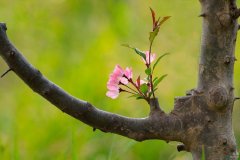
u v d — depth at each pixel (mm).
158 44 11148
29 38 11891
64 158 6941
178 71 10641
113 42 11328
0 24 3850
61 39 11953
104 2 12359
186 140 4211
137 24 11859
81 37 11977
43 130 8781
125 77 4211
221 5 4207
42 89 3953
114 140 7129
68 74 10836
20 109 9578
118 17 12070
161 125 4152
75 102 4012
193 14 11234
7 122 8766
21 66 3889
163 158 8383
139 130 4137
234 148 4227
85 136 8289
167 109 9875
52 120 8945
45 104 9625
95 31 12086
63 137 8555
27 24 11891
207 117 4176
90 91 10070
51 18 12078
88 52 11125
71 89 10172
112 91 4223
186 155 8047
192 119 4180
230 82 4258
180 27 11180
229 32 4238
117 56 11047
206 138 4176
